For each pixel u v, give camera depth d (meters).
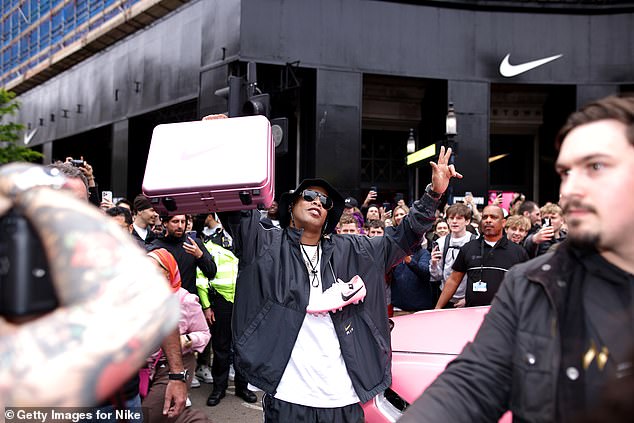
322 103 12.27
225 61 12.31
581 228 1.12
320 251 2.77
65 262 0.86
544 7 12.85
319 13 12.27
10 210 0.95
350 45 12.42
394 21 12.65
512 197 10.19
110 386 0.83
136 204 5.29
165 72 15.02
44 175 1.03
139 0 16.00
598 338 1.12
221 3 12.56
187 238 4.73
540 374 1.16
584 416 0.82
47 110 22.73
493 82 12.99
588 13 12.98
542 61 13.02
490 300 4.34
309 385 2.53
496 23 13.00
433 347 2.85
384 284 2.77
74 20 20.95
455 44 12.91
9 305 0.92
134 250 0.96
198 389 5.45
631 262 1.14
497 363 1.26
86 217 0.92
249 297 2.66
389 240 2.81
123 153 17.19
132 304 0.86
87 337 0.81
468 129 12.94
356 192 12.45
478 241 4.55
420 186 15.63
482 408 1.25
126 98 16.97
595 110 1.14
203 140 2.44
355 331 2.60
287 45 12.13
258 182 2.30
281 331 2.56
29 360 0.78
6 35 27.91
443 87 13.36
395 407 2.70
